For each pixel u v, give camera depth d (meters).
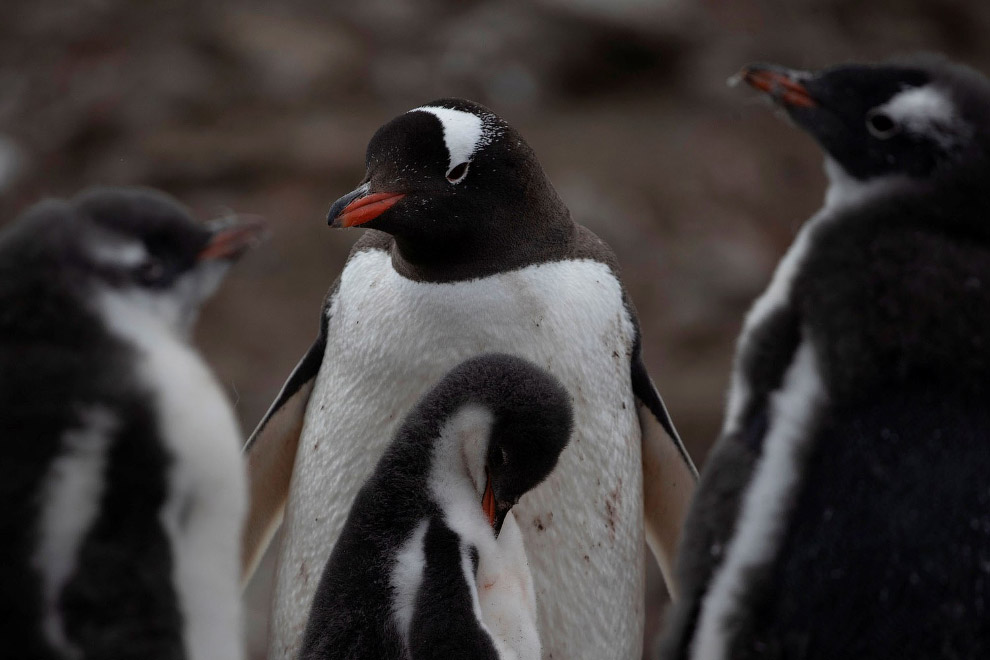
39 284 5.04
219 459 5.03
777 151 28.55
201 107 27.48
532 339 7.81
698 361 22.66
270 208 25.05
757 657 5.89
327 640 6.28
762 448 6.15
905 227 6.36
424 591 6.21
